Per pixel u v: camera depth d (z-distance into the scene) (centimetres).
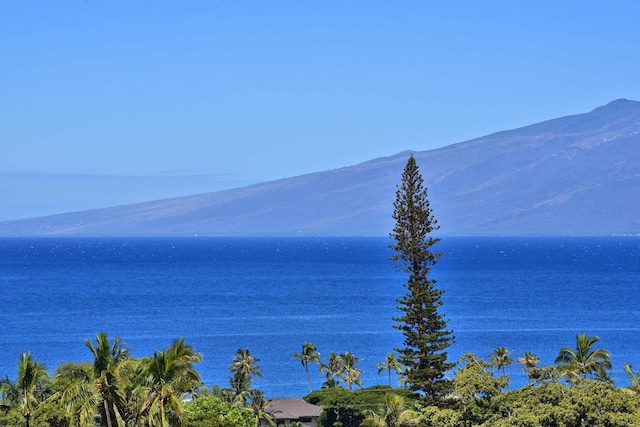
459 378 7375
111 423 5294
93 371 5272
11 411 6119
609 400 6419
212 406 7444
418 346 9556
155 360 5350
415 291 9750
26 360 6031
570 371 7950
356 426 10088
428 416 7300
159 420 5256
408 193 9856
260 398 10306
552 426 6419
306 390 13350
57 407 5900
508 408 6881
